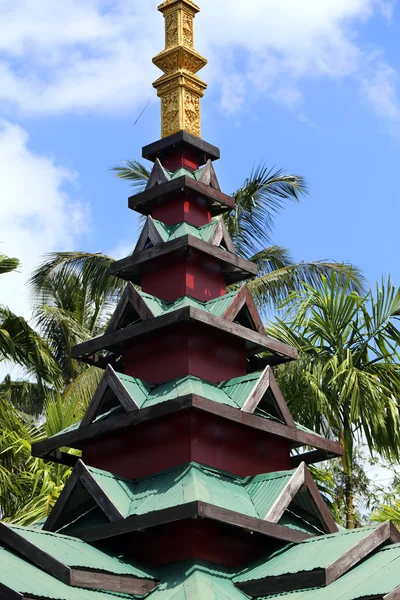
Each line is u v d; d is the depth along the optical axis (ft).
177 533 66.23
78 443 72.95
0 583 57.62
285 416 72.79
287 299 98.22
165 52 83.71
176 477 67.36
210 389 71.51
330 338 94.58
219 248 77.77
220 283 79.05
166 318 72.38
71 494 68.54
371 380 91.35
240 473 70.38
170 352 73.61
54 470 94.48
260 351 76.79
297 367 93.04
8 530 63.10
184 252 76.69
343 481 96.02
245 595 63.82
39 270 126.82
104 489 67.00
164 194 80.07
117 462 71.20
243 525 64.80
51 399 96.94
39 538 63.77
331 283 96.37
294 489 68.39
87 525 68.80
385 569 60.08
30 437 96.48
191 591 61.82
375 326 94.17
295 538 67.31
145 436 70.54
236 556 66.85
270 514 66.49
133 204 81.35
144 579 64.18
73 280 127.44
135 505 67.00
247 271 79.30
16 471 95.91
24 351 98.78
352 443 92.89
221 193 81.35
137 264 78.18
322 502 69.62
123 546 67.77
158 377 73.56
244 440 71.41
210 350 74.13
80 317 132.46
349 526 91.97
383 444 90.94
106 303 131.75
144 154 83.41
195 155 83.05
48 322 130.72
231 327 73.77
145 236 78.74
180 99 82.53
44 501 86.48
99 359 78.48
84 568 61.57
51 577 61.11
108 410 74.69
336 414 92.02
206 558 65.51
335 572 61.21
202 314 72.18
